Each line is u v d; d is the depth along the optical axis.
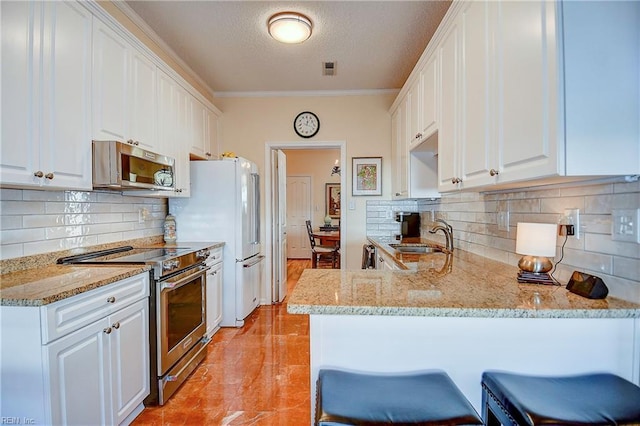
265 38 2.79
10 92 1.44
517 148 1.25
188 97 3.16
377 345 1.25
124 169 2.00
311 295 1.26
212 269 3.05
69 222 2.13
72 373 1.42
